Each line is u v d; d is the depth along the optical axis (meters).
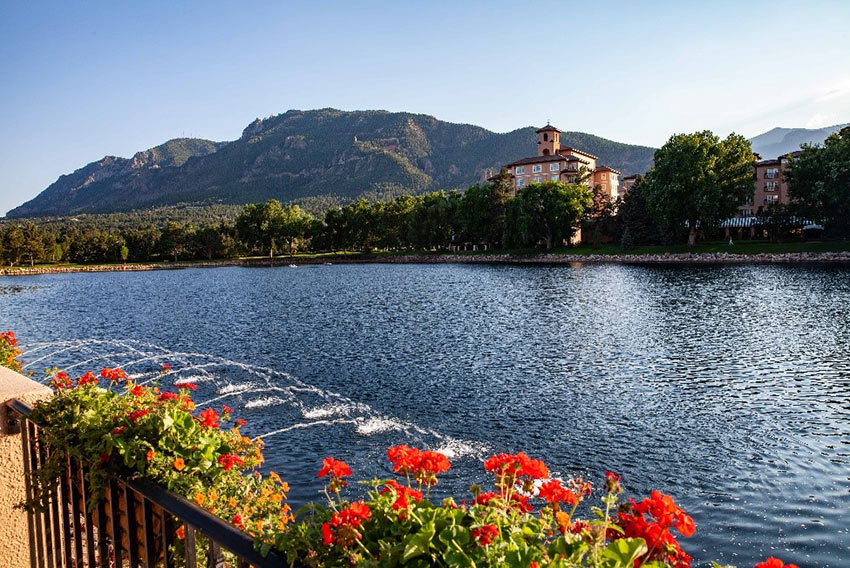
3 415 4.77
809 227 93.88
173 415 4.02
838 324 30.69
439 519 2.65
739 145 84.12
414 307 44.34
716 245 86.81
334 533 2.61
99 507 3.93
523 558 2.48
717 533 10.86
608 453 14.68
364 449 15.42
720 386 20.14
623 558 2.43
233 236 161.75
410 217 128.88
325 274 92.44
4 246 139.75
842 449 14.41
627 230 95.75
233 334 34.50
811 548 10.27
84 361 28.31
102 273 121.44
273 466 14.46
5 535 4.89
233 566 3.89
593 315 36.97
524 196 105.56
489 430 16.56
